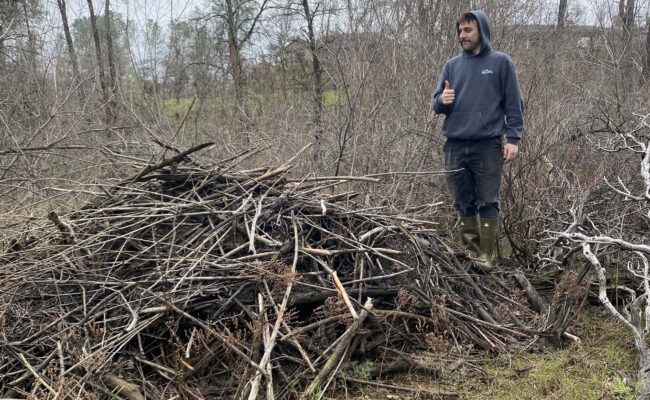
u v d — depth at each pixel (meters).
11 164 5.38
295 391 2.97
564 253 4.45
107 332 3.00
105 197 3.99
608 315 4.00
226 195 3.84
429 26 7.28
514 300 4.12
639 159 4.88
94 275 3.24
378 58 6.79
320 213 3.88
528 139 5.23
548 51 7.78
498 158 4.39
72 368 2.65
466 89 4.35
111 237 3.60
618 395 3.00
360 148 5.80
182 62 9.08
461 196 4.63
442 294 3.83
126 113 7.27
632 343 3.54
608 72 8.12
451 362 3.36
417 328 3.54
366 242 3.85
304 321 3.32
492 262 4.70
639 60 8.27
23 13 9.38
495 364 3.39
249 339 3.13
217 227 3.51
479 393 3.10
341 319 3.27
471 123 4.32
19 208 4.30
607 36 8.59
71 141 6.57
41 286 3.39
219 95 9.11
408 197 5.14
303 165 5.98
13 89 7.77
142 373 2.87
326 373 3.00
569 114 5.93
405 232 3.89
